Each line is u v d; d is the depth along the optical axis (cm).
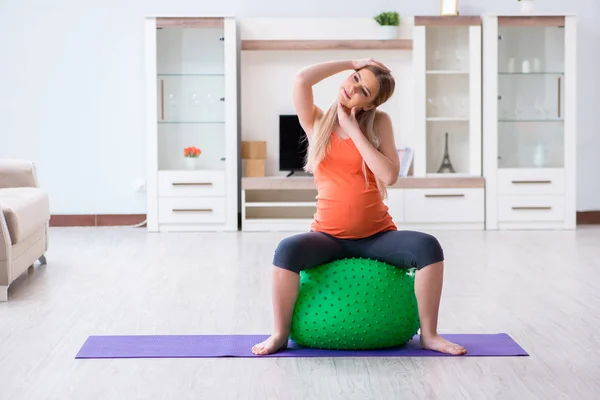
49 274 500
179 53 696
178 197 703
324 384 283
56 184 736
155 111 698
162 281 477
